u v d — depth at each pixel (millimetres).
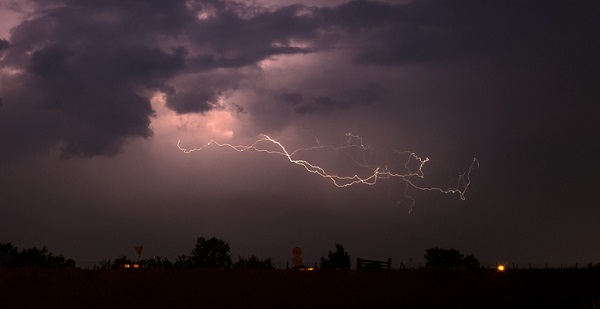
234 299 30594
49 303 27797
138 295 30000
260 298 31094
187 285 32094
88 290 30047
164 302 29359
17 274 30953
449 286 35219
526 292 34344
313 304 30734
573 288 35281
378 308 30688
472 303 32031
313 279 34938
